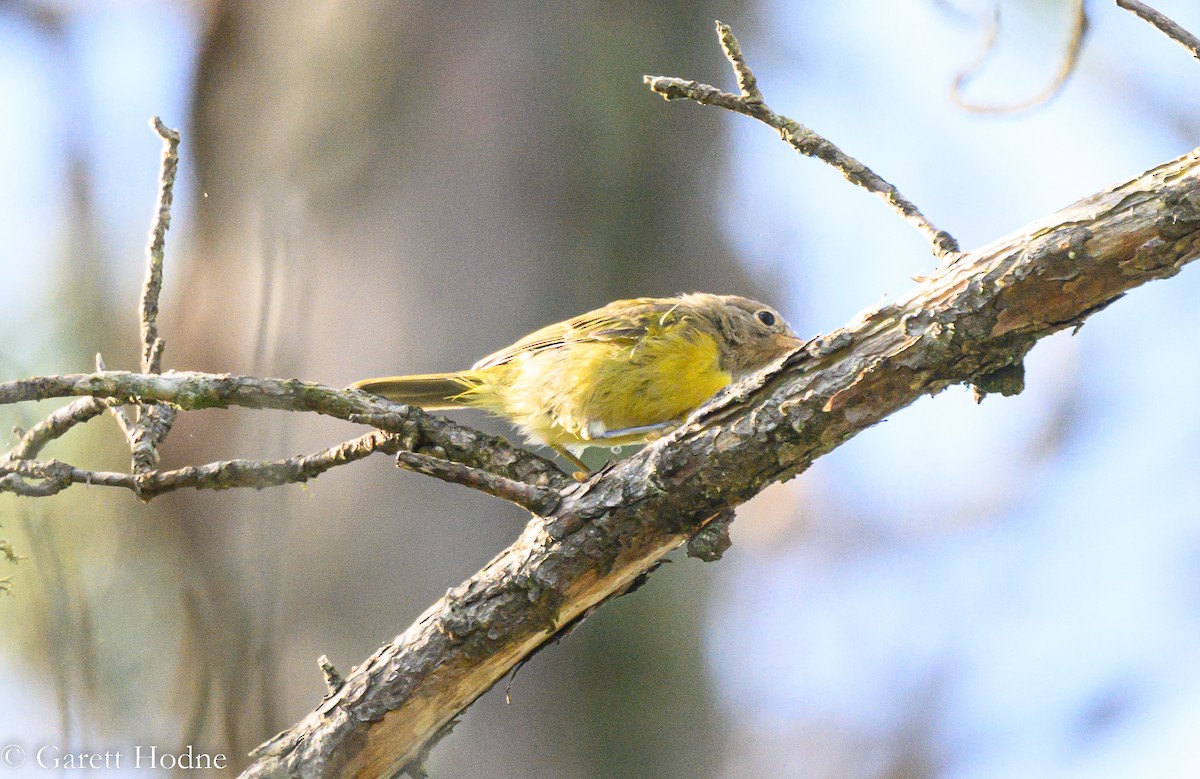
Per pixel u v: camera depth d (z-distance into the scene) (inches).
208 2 509.0
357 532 431.2
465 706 236.4
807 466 225.8
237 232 475.2
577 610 235.3
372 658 234.1
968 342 209.5
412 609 421.4
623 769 475.2
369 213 464.4
